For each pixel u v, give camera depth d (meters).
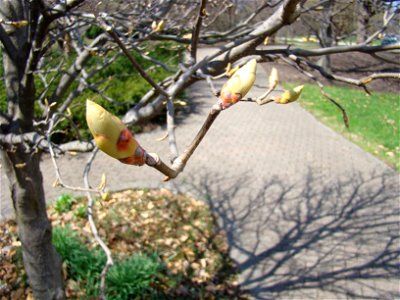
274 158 7.69
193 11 2.98
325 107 11.25
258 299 4.15
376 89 12.84
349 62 10.44
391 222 5.52
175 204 5.78
